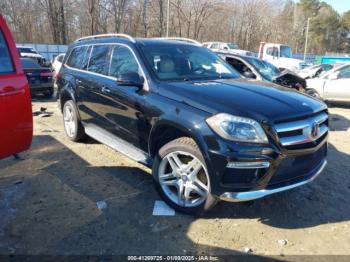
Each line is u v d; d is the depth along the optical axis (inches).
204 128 130.8
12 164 199.5
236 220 145.1
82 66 224.4
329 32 3299.7
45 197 161.2
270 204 158.7
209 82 162.9
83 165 199.8
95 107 203.3
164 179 151.6
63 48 1366.9
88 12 1665.8
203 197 140.0
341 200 166.4
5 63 137.3
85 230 136.1
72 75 229.9
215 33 2003.0
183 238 132.3
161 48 181.6
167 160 148.6
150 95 157.2
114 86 181.5
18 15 1765.5
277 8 2359.7
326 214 152.9
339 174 199.8
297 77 325.1
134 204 155.6
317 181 187.5
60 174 186.9
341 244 131.9
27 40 1793.8
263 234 136.4
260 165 125.9
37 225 138.7
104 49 203.9
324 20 3179.1
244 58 311.4
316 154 144.9
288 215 150.6
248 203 157.9
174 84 155.4
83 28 1822.1
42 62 831.1
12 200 157.8
